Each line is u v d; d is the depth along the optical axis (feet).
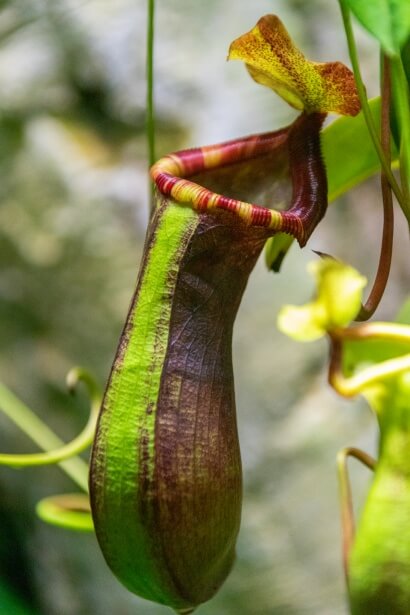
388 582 2.17
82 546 4.68
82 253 4.42
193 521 2.08
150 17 2.24
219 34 4.50
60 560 4.79
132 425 2.07
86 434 2.54
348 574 2.23
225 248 2.10
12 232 4.49
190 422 2.08
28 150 4.50
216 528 2.10
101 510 2.09
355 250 4.51
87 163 4.46
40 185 4.48
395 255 4.55
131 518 2.07
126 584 2.13
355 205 4.54
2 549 5.14
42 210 4.47
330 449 4.40
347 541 2.32
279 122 4.40
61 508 2.59
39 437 2.88
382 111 2.10
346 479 2.35
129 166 4.46
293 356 4.40
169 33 4.50
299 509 4.42
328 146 2.26
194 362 2.10
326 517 4.40
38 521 4.81
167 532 2.07
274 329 4.39
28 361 4.58
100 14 4.51
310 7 4.53
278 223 2.09
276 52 2.11
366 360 2.36
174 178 2.10
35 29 4.56
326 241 4.47
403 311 2.48
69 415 4.57
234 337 4.42
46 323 4.53
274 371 4.40
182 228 2.08
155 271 2.09
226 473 2.10
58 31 4.54
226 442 2.11
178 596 2.12
